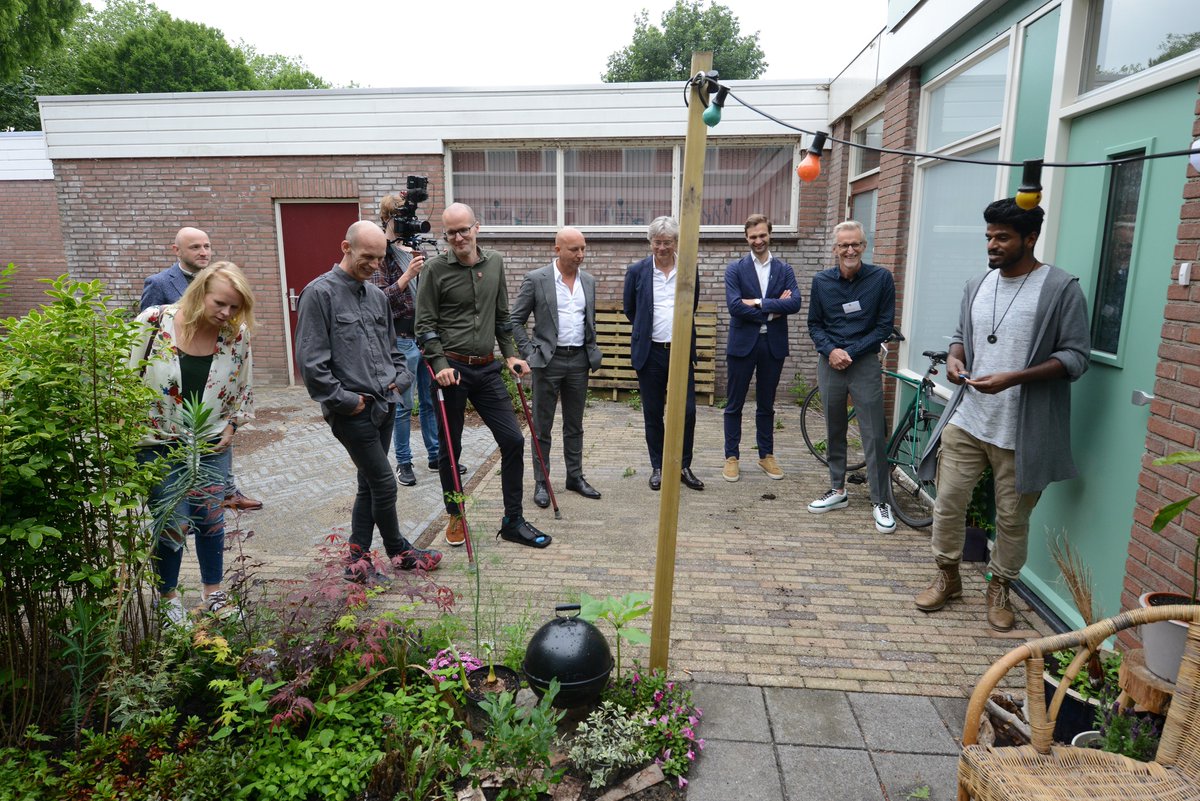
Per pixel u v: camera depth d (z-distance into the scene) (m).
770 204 8.26
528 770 2.18
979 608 3.38
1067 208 3.38
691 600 3.46
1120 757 1.76
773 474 5.38
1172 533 2.47
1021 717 2.29
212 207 8.55
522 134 8.16
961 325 3.32
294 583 2.54
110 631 2.16
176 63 27.77
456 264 3.89
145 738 2.11
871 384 4.37
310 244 8.65
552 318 4.66
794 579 3.69
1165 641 1.98
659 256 4.75
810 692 2.71
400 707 2.33
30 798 1.89
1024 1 3.80
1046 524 3.42
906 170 5.50
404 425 5.18
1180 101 2.64
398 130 8.23
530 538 4.09
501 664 2.68
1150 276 2.77
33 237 13.34
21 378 2.06
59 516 2.20
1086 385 3.14
